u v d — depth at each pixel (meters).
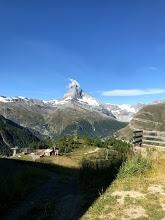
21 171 47.84
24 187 37.91
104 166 38.00
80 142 145.88
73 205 29.67
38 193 36.41
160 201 27.78
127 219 25.09
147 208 26.59
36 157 94.06
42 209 29.69
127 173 34.66
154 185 31.25
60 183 42.12
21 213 29.55
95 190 32.53
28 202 32.69
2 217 28.66
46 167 68.69
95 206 27.84
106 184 33.34
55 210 28.98
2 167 51.22
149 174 34.25
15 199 33.38
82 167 40.22
